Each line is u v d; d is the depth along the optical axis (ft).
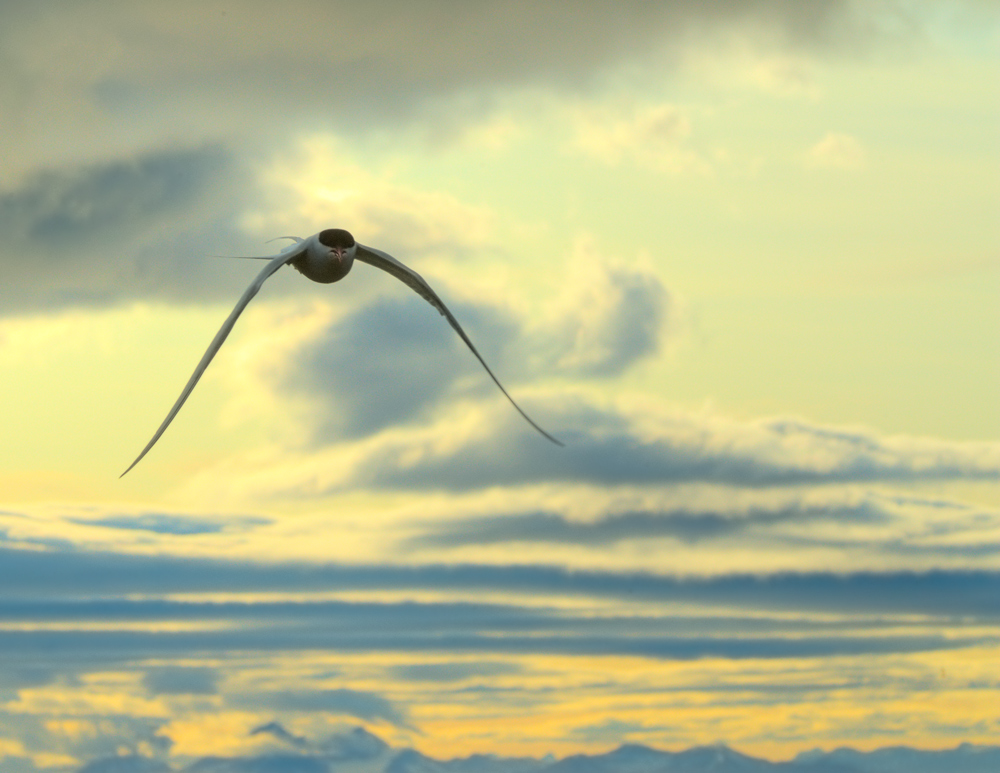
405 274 45.42
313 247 43.50
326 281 44.24
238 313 39.93
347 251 43.65
